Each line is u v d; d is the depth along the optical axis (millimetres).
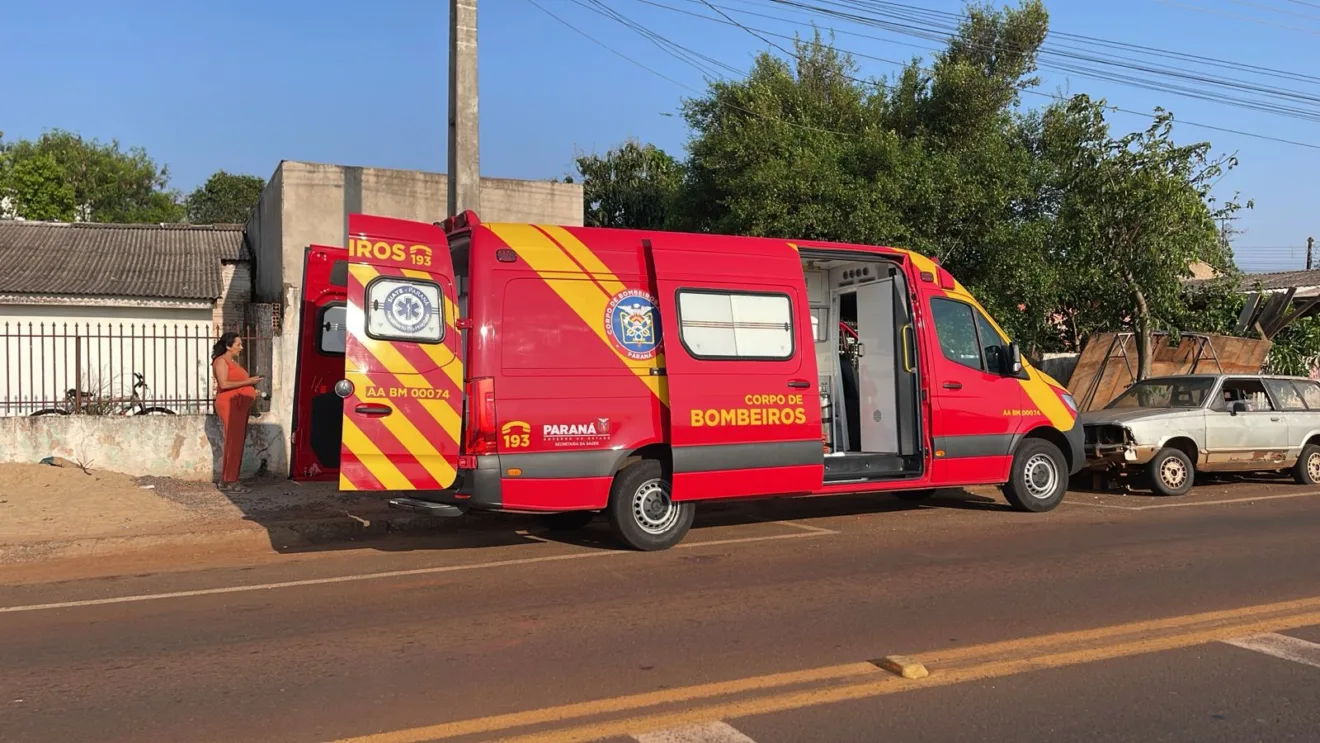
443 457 7398
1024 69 19625
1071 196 15062
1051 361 17766
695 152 19703
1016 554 7922
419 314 7402
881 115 19844
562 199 17188
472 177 10664
